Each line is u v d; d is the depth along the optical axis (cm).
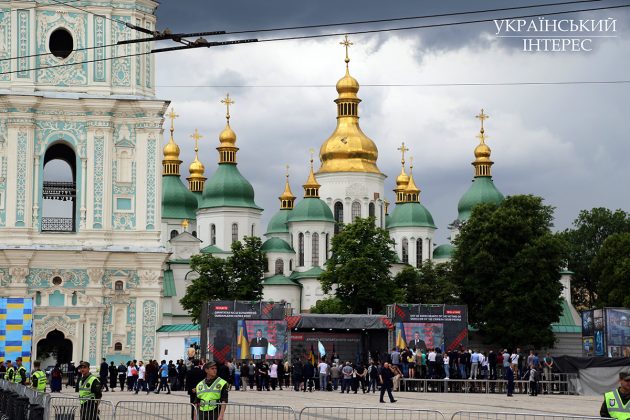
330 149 17725
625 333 7869
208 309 7869
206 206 17350
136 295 9362
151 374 7731
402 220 18138
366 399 6419
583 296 17612
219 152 17625
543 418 3950
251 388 7812
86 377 3916
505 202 11962
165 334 9369
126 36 9512
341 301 12569
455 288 11669
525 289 11338
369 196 17650
